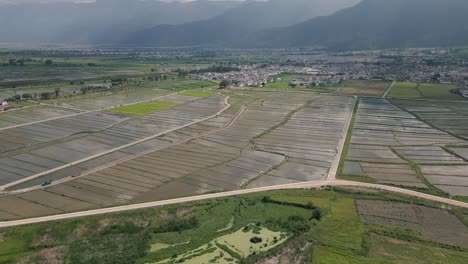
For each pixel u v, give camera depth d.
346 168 116.81
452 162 121.81
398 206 90.69
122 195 95.88
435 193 97.81
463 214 86.38
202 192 98.19
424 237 76.94
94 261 68.88
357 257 70.31
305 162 122.56
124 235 78.00
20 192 97.38
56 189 99.50
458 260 69.38
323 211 86.81
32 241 75.06
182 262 68.69
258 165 119.50
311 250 72.62
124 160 123.00
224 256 70.62
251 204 91.44
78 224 80.62
